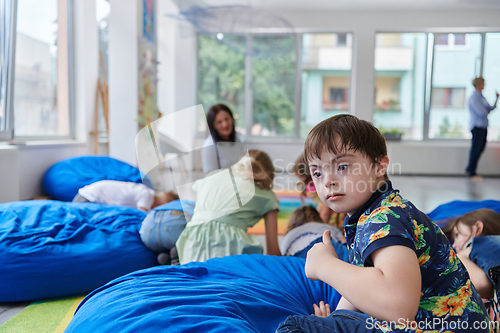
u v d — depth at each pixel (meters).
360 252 0.71
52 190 3.29
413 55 7.23
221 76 7.41
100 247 1.79
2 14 3.13
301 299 1.26
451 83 7.21
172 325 0.84
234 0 5.86
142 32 4.53
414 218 0.72
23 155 3.22
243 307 0.99
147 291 1.02
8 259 1.63
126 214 2.12
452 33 7.08
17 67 3.49
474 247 1.41
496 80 7.10
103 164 3.61
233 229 1.75
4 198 2.92
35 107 3.78
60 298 1.72
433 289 0.74
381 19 7.05
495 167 6.95
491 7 6.79
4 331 1.38
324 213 2.27
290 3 6.74
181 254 1.74
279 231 2.80
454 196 4.59
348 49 7.25
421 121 7.34
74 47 4.39
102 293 1.08
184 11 3.55
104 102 4.68
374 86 7.23
